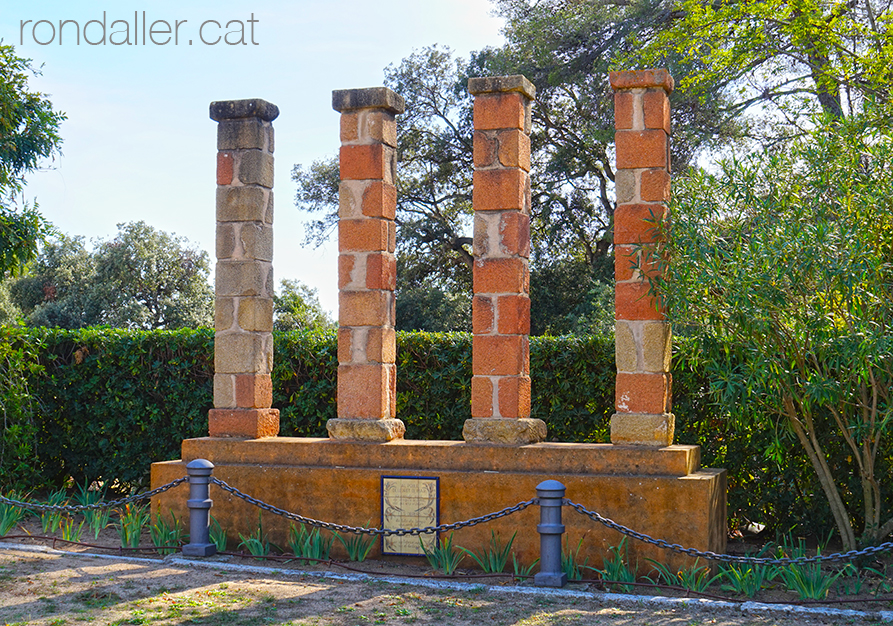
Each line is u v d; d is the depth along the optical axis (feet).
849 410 24.30
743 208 22.71
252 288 26.45
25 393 32.24
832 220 22.57
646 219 22.63
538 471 23.00
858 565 22.98
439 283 102.27
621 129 23.06
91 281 117.50
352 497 24.18
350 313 25.38
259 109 26.50
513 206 23.80
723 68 56.70
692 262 21.61
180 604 18.89
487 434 23.81
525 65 79.05
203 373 32.73
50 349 33.96
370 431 24.88
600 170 86.89
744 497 27.14
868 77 48.08
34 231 37.96
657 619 18.19
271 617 18.02
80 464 34.32
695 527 21.42
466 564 23.09
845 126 23.32
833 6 50.80
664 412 22.88
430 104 96.84
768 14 51.72
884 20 49.49
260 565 23.02
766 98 61.57
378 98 25.11
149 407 32.83
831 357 21.62
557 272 92.22
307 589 20.38
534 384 29.35
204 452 25.93
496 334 23.93
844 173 22.41
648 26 69.72
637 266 22.68
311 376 31.71
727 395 22.04
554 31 75.92
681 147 69.97
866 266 20.93
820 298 21.54
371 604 19.12
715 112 67.10
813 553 25.46
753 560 19.98
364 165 25.31
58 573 21.63
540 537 21.44
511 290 23.82
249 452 25.52
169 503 25.72
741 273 20.95
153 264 118.52
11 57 36.94
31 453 34.04
